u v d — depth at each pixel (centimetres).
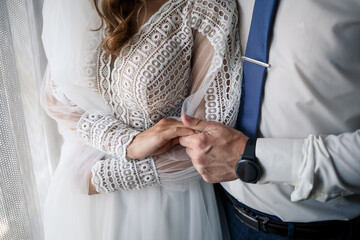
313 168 68
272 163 72
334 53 69
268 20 75
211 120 86
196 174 93
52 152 127
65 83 84
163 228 94
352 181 67
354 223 89
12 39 89
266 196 85
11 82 87
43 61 116
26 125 100
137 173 88
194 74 88
